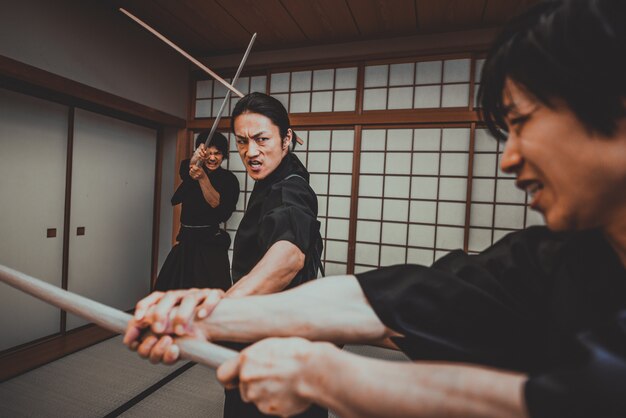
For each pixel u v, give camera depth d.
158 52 3.79
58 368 2.71
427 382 0.29
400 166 3.55
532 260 0.54
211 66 4.13
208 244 3.20
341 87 3.71
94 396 2.36
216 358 0.49
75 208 3.26
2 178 2.68
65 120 3.12
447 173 3.42
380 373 0.31
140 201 3.98
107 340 3.24
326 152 3.80
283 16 3.21
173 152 4.19
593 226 0.34
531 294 0.53
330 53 3.68
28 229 2.86
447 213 3.43
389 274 0.57
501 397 0.26
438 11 3.03
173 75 4.02
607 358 0.25
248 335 0.55
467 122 3.32
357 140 3.65
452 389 0.28
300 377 0.35
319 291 0.56
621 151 0.30
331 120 3.70
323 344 0.37
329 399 0.33
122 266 3.78
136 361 2.88
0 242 2.69
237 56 4.02
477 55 3.29
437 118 3.37
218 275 3.17
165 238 4.20
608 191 0.31
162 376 2.67
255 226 1.25
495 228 3.32
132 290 3.92
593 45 0.29
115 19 3.29
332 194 3.78
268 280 0.88
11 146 2.73
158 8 3.15
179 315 0.53
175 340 0.52
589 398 0.24
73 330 3.24
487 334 0.52
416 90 3.47
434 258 3.47
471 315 0.52
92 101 3.17
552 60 0.30
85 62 3.03
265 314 0.55
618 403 0.23
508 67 0.34
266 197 1.19
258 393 0.37
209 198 3.08
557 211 0.34
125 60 3.41
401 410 0.28
